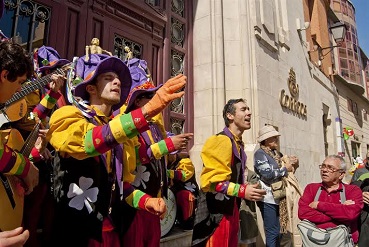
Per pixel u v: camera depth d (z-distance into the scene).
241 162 2.59
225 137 2.48
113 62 1.62
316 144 8.72
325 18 14.59
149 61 4.59
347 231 2.70
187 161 3.55
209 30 5.40
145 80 2.38
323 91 10.47
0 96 1.25
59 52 3.36
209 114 5.11
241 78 5.39
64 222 1.42
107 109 1.67
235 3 5.69
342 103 14.10
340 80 14.06
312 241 2.76
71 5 3.57
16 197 1.30
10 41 1.30
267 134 3.63
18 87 1.28
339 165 2.88
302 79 8.26
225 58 5.42
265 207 3.41
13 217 1.27
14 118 1.73
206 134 5.06
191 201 3.79
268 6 6.43
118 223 1.78
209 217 2.45
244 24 5.55
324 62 12.98
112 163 1.61
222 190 2.33
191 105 5.26
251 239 3.20
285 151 6.47
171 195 3.62
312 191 2.98
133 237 1.88
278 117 6.25
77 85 1.60
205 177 2.41
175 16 5.26
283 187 3.45
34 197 1.96
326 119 10.86
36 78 2.13
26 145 1.51
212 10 5.48
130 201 1.77
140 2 4.50
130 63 2.54
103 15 3.96
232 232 2.52
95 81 1.64
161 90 1.27
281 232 3.39
